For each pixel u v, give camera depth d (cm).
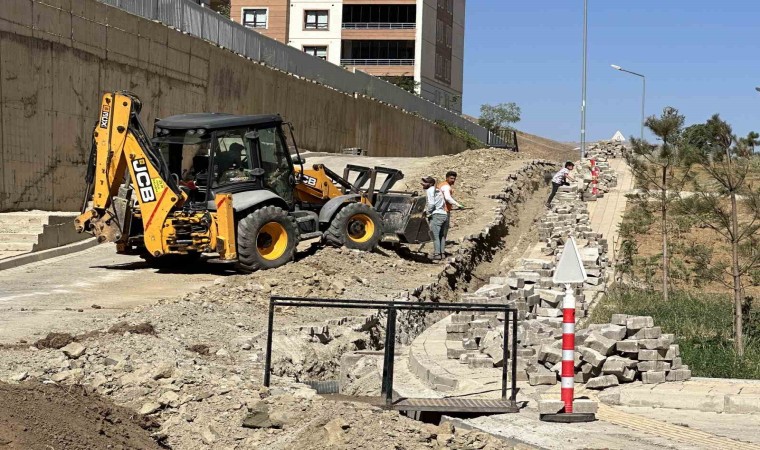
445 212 2497
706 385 1193
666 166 2239
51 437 845
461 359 1364
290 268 2081
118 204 2203
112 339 1342
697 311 1934
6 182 2702
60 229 2567
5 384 948
